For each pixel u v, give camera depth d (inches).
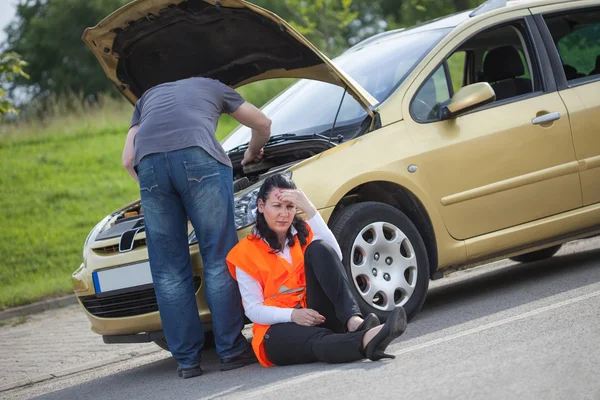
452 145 277.3
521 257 400.8
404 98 278.8
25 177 780.6
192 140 235.1
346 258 252.7
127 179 776.3
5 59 633.0
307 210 229.3
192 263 246.4
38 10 1908.2
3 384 304.7
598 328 205.9
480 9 315.9
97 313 260.7
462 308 280.7
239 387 210.5
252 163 287.9
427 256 271.1
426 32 311.7
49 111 996.6
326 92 305.3
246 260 227.5
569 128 301.1
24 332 433.7
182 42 272.2
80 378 293.0
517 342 205.9
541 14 315.0
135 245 256.7
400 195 272.2
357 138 268.2
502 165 286.4
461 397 166.2
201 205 235.5
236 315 239.0
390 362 205.2
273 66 283.7
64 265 592.4
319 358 216.4
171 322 240.7
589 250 398.9
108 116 978.1
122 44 269.1
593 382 165.3
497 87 306.2
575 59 318.3
